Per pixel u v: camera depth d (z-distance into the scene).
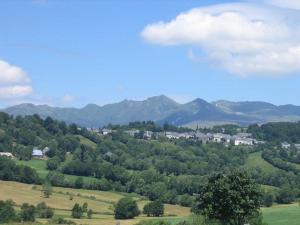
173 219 129.62
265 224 77.81
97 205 188.75
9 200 166.12
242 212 71.88
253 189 73.25
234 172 75.06
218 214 73.62
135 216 167.00
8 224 132.38
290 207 151.75
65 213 169.00
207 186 75.06
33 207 154.38
